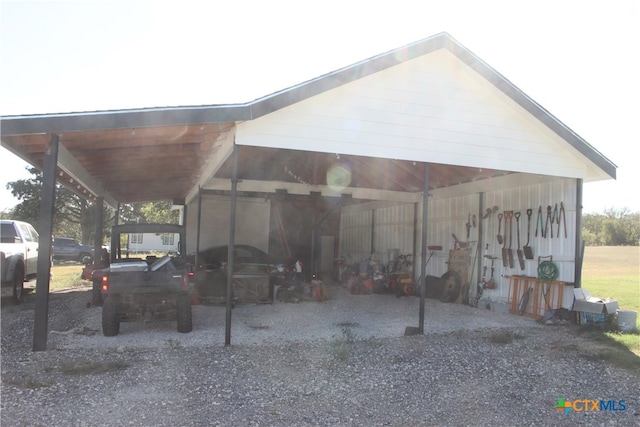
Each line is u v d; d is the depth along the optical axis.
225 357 5.56
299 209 14.92
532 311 9.02
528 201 9.47
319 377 4.83
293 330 7.33
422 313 7.17
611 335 7.05
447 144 7.38
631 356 5.76
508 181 9.86
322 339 6.65
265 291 10.50
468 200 11.17
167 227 8.52
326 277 15.97
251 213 14.59
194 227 14.30
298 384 4.61
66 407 3.88
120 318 6.89
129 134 6.35
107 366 5.10
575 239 8.38
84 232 38.69
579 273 8.30
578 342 6.61
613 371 5.18
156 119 5.71
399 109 7.08
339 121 6.73
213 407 3.96
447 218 11.91
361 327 7.64
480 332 7.31
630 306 10.46
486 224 10.56
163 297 7.04
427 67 7.28
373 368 5.18
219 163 8.02
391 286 12.30
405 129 7.11
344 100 6.78
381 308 9.88
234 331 7.17
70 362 5.25
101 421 3.61
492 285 10.05
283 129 6.45
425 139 7.23
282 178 11.84
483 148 7.62
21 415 3.69
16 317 8.32
